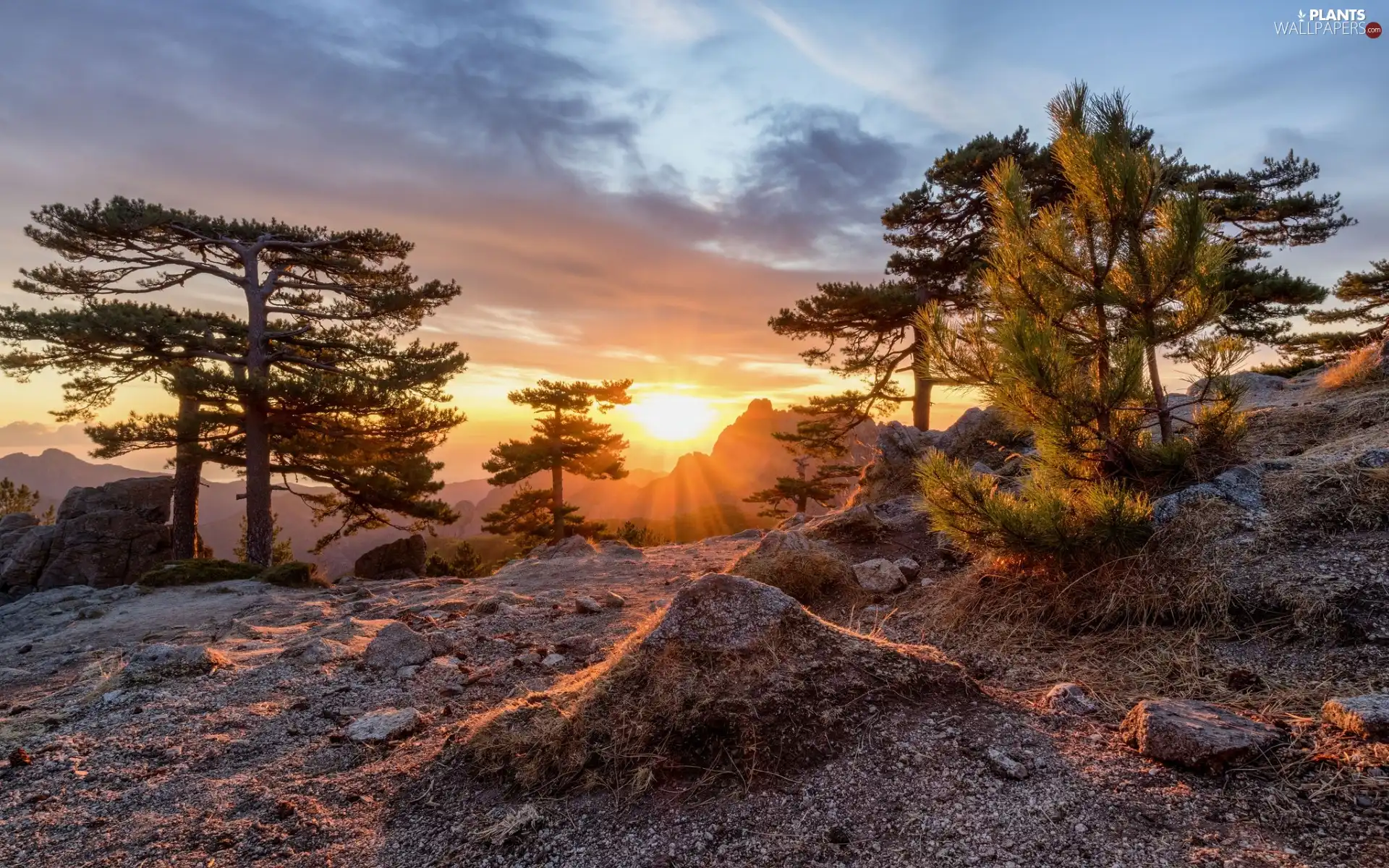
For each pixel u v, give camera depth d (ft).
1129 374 15.70
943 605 16.90
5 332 55.72
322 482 67.62
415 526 73.41
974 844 7.57
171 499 65.16
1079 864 7.02
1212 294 16.07
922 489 17.04
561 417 116.98
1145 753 8.89
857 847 7.84
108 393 64.08
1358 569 12.15
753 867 7.73
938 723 10.18
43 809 10.47
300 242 67.92
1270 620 12.14
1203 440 17.92
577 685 12.44
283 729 13.57
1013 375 16.22
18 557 58.75
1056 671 12.51
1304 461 16.60
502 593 26.91
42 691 19.11
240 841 9.35
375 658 17.93
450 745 11.62
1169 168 18.65
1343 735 8.49
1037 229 18.03
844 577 20.71
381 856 8.84
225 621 29.22
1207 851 6.95
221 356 61.93
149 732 13.57
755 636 11.64
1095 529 14.82
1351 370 25.86
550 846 8.59
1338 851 6.68
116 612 36.11
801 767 9.51
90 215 59.06
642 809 9.09
